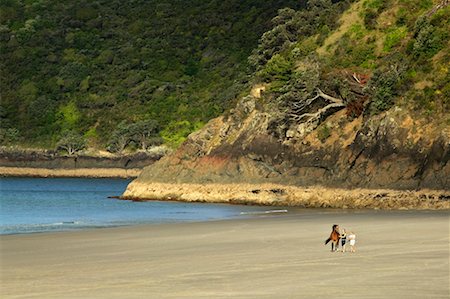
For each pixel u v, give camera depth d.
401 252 33.66
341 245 36.03
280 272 28.30
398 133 71.81
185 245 39.72
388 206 69.94
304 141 79.56
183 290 24.77
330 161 76.44
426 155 69.50
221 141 87.12
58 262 33.25
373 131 73.69
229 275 27.84
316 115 80.56
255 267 29.91
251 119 85.38
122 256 35.16
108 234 47.03
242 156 83.25
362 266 29.38
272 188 79.25
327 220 54.31
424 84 74.38
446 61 75.56
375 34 87.75
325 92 82.06
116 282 26.89
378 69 80.00
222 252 35.81
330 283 25.44
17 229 56.31
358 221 52.28
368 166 73.00
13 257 35.31
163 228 51.19
